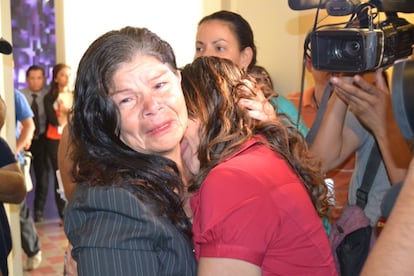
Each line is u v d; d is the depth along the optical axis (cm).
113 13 532
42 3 527
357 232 143
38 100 513
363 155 165
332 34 121
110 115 94
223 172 92
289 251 91
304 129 167
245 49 193
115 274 87
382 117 142
